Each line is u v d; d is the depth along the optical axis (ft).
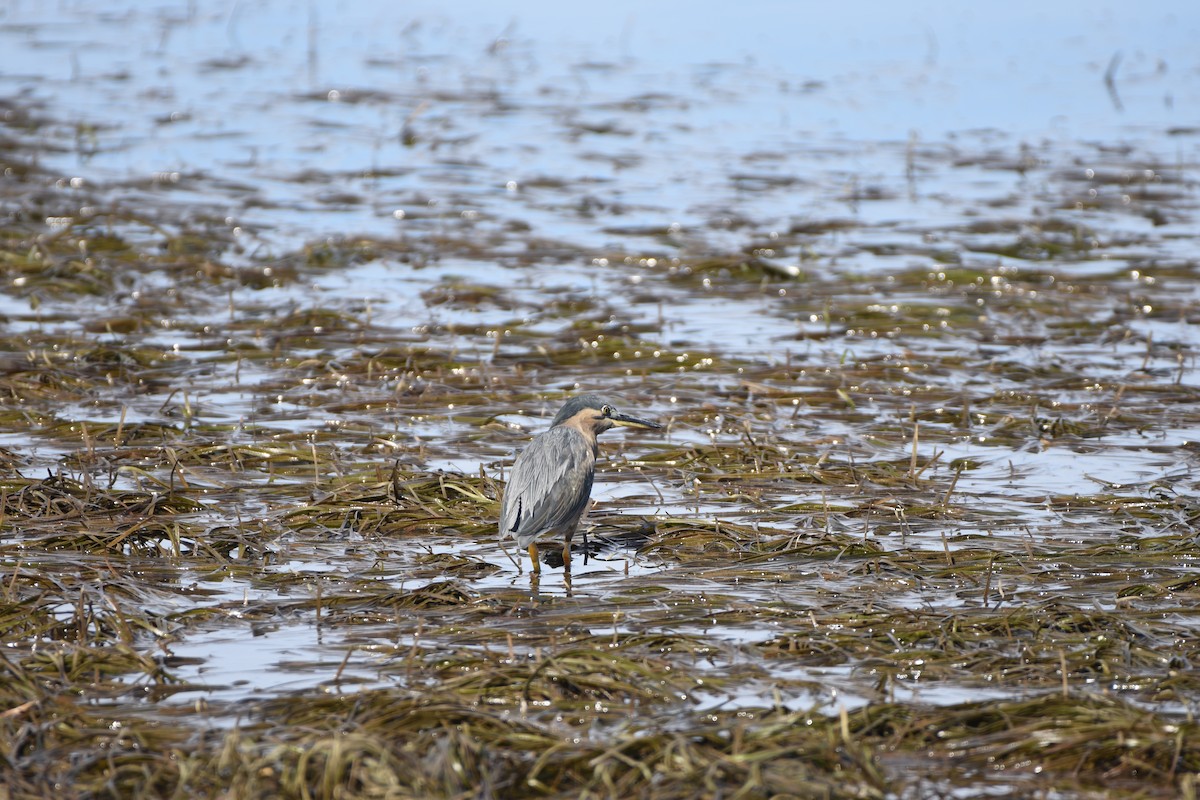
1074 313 68.23
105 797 26.04
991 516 42.60
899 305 68.54
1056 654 32.17
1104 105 118.73
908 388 56.54
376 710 28.68
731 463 47.65
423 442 49.78
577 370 59.21
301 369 58.29
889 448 49.96
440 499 43.57
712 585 37.37
